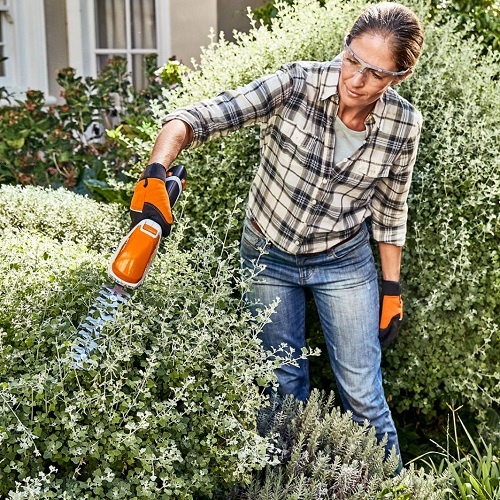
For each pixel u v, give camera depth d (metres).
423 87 3.35
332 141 2.59
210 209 3.33
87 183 4.34
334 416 2.77
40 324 2.40
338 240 2.79
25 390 2.12
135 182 3.61
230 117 2.52
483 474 2.85
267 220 2.79
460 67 3.42
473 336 3.35
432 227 3.28
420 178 3.27
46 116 5.26
